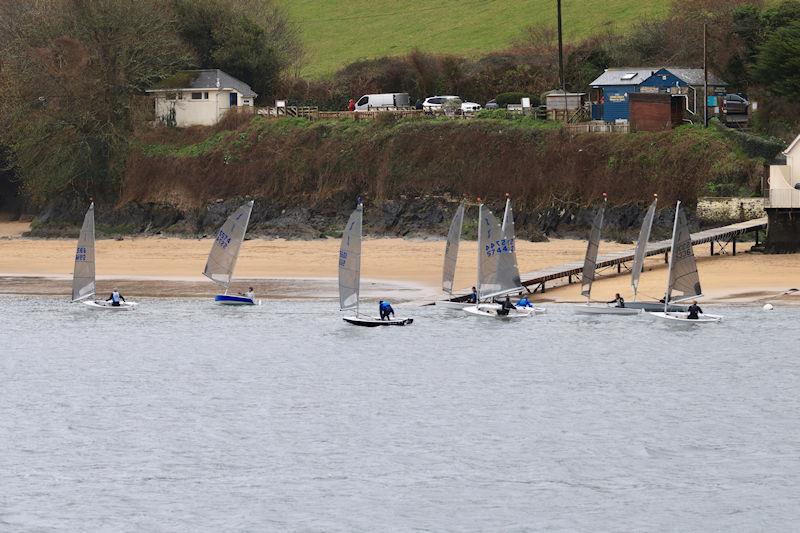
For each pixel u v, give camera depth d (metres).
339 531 197.75
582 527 198.50
